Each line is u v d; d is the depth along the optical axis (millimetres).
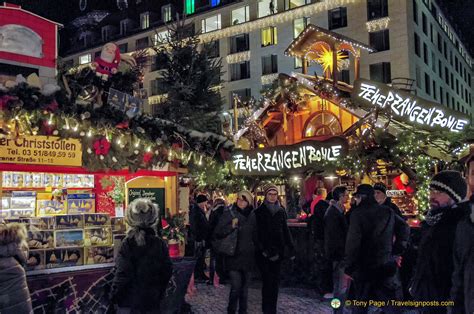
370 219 4859
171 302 6121
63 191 6656
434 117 10992
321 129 14516
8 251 4004
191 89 14969
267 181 13148
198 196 8805
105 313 5477
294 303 7418
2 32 5246
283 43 39312
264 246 6133
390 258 4887
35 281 4957
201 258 9789
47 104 5191
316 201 8805
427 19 38938
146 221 4148
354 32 35281
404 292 6629
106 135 5906
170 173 7289
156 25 45781
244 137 14820
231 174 12398
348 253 4895
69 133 5734
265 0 40969
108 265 5543
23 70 5344
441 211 3607
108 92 6008
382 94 11430
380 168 12289
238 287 6039
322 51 15297
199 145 7301
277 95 14594
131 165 6414
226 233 6047
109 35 49750
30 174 6363
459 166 10008
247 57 41094
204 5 44781
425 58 37625
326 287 7844
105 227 5785
